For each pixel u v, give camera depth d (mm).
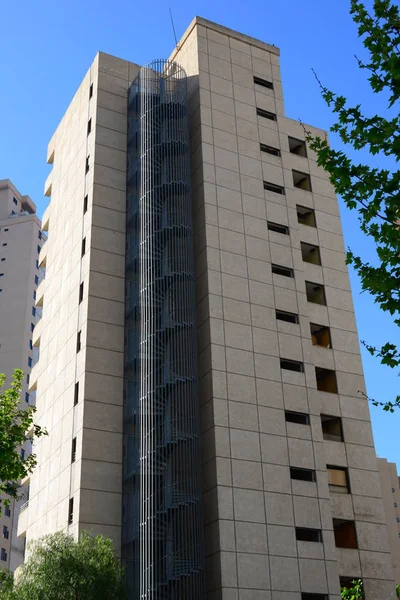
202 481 38594
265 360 42344
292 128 52688
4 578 32844
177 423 38594
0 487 24938
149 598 34344
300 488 39719
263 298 44250
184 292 42188
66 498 39906
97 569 31234
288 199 49031
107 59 52188
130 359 42062
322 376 46219
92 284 44062
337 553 39969
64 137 56219
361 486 42750
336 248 50562
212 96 49500
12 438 24969
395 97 14570
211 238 44156
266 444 39875
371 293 14508
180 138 47094
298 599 36562
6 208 126688
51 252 53531
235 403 40031
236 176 47375
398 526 99688
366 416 45375
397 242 14070
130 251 45500
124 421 40875
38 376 49938
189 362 40438
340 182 14797
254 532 37156
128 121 50469
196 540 36188
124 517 38375
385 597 40031
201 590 35312
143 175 45688
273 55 54531
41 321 52531
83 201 48500
